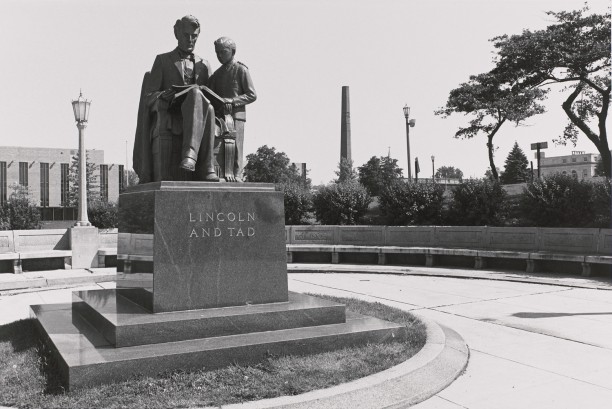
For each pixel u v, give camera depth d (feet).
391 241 55.42
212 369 17.17
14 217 65.98
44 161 229.45
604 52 73.56
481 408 15.55
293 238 58.39
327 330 20.07
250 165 204.23
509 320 26.81
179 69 24.03
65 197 234.17
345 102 187.73
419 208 63.26
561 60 77.71
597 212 49.65
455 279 42.70
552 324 25.85
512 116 81.20
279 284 21.85
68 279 40.04
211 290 20.53
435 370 17.81
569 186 51.67
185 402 14.37
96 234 47.85
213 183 21.25
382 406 15.19
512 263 48.01
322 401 14.67
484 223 59.93
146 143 24.09
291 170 200.95
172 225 20.08
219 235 20.84
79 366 15.51
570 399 16.20
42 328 20.86
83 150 48.93
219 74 24.79
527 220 54.08
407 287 38.32
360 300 29.04
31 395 15.07
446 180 208.03
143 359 16.29
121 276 23.72
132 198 22.36
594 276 41.96
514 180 210.79
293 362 17.74
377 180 166.20
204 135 22.52
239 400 14.65
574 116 85.05
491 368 19.21
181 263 20.10
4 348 20.04
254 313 19.65
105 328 18.66
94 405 14.29
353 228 57.16
